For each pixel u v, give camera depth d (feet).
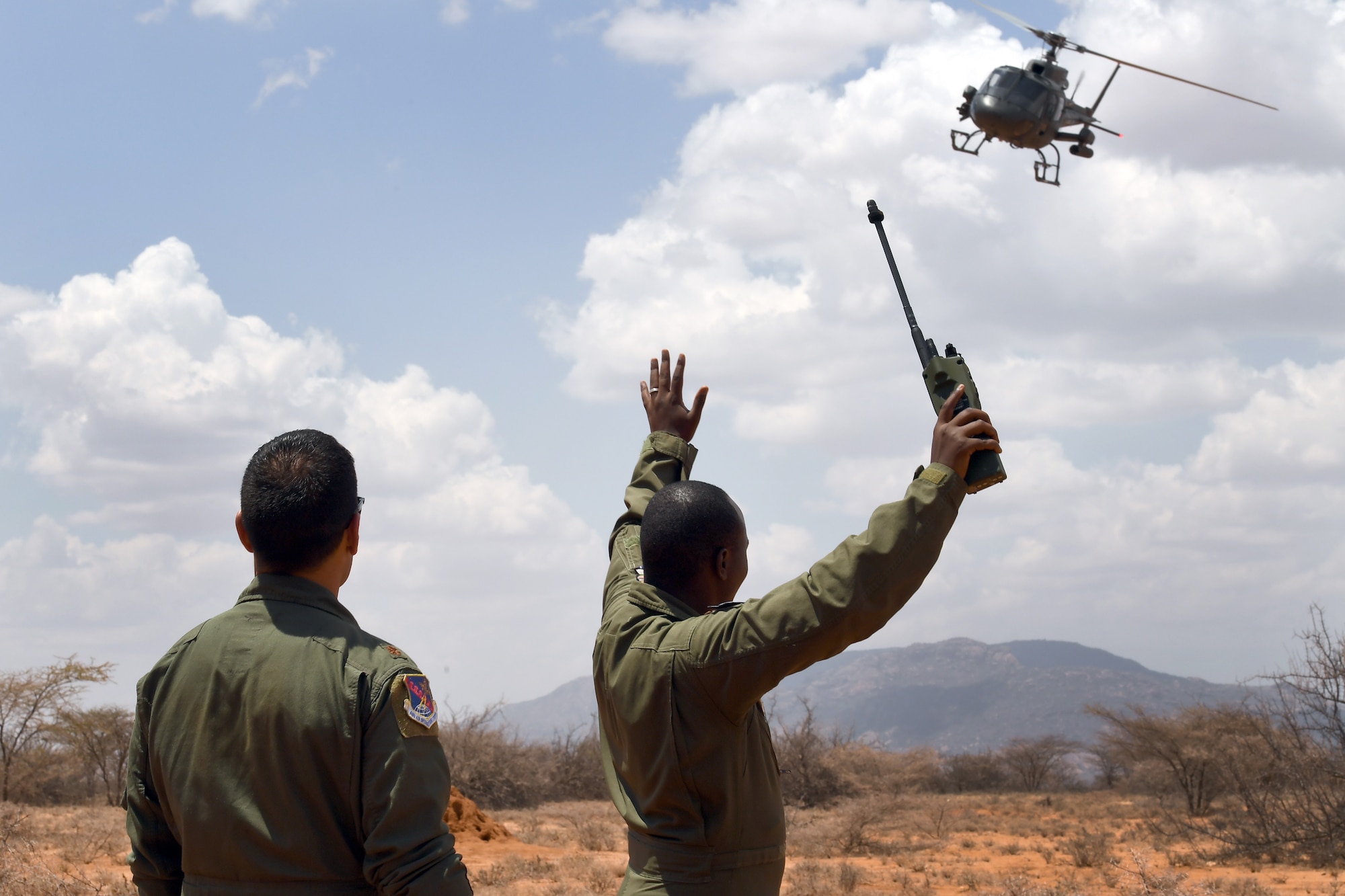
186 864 8.30
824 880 49.90
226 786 8.04
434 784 8.09
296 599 8.58
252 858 7.95
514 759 116.26
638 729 8.94
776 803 9.30
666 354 12.49
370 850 7.85
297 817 7.97
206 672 8.34
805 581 8.30
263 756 8.00
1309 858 53.16
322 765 7.98
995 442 8.31
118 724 105.91
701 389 12.32
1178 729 87.81
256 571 8.85
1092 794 135.44
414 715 8.10
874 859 64.75
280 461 8.80
